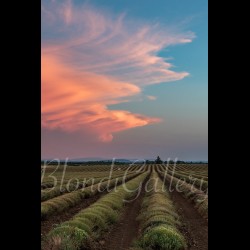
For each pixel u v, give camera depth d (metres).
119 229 23.42
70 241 15.47
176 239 16.92
